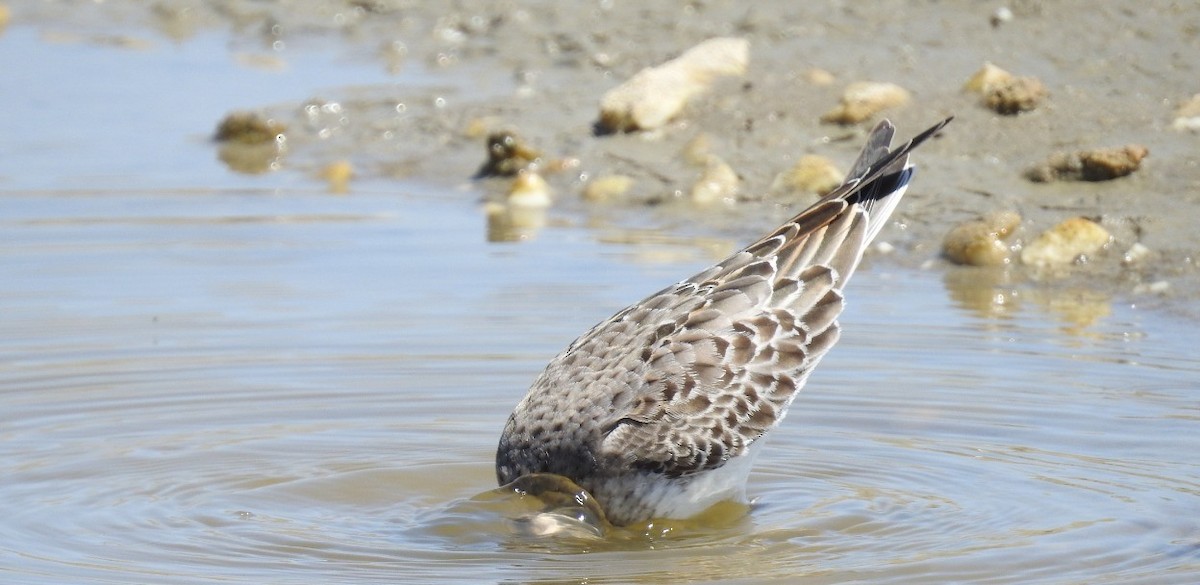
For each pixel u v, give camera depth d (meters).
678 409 9.29
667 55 20.80
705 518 9.61
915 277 14.40
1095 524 9.28
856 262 9.80
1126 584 8.38
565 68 21.16
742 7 21.94
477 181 17.94
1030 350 12.38
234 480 10.23
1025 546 8.98
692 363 9.39
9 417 11.27
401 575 8.67
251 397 11.71
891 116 17.58
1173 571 8.54
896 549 9.02
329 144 19.53
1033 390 11.55
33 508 9.69
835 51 19.75
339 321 13.29
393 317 13.34
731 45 19.56
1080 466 10.24
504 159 17.95
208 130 20.34
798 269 9.79
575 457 9.29
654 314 9.70
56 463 10.45
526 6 23.55
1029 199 15.48
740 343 9.48
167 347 12.71
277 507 9.80
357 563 8.88
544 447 9.41
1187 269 13.84
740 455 9.52
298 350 12.65
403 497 10.01
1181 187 15.29
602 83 20.45
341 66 22.72
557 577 8.66
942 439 10.80
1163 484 9.88
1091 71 18.09
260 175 18.47
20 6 27.30
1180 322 12.88
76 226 16.31
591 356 9.62
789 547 9.10
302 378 12.09
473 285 14.16
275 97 21.45
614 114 18.48
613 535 9.34
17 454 10.59
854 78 18.83
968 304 13.58
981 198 15.65
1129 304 13.41
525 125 19.09
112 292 14.16
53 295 14.05
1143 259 14.11
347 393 11.80
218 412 11.44
